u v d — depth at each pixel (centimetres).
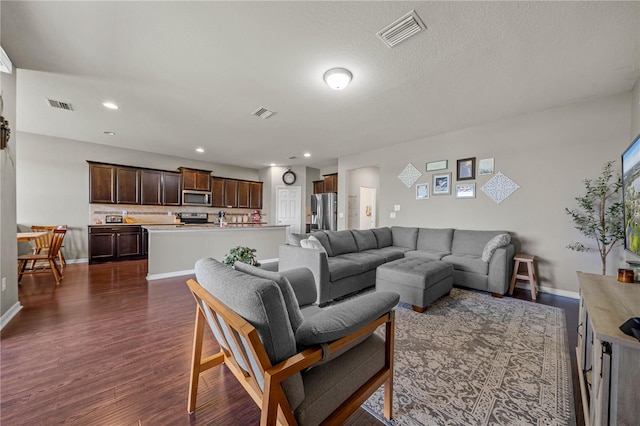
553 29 184
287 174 743
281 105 317
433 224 452
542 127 338
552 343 202
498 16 172
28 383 153
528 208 351
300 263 303
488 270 322
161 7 167
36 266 461
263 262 520
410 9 168
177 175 611
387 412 129
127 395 145
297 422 92
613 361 86
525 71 240
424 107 323
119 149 552
